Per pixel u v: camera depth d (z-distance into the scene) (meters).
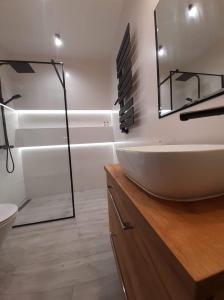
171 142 1.09
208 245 0.30
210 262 0.26
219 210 0.44
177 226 0.37
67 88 2.96
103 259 1.36
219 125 0.74
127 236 0.71
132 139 1.91
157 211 0.45
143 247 0.49
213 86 0.73
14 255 1.45
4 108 2.32
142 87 1.52
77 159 3.08
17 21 2.04
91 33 2.36
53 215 2.16
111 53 2.84
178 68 0.97
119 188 0.74
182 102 0.95
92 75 3.06
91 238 1.64
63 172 2.83
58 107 2.79
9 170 2.34
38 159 2.79
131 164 0.64
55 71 2.61
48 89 2.73
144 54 1.42
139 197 0.56
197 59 0.82
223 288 0.25
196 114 0.53
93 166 3.16
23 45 2.53
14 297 1.07
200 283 0.24
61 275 1.22
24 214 2.22
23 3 1.79
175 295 0.32
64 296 1.06
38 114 2.77
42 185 2.81
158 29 1.15
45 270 1.27
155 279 0.43
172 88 1.04
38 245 1.57
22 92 2.66
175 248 0.30
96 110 3.11
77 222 1.96
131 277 0.70
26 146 2.65
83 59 3.01
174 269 0.31
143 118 1.54
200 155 0.43
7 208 1.41
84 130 2.99
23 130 2.65
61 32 2.29
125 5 1.83
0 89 2.22
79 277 1.20
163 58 1.12
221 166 0.46
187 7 0.87
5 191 2.19
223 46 0.67
